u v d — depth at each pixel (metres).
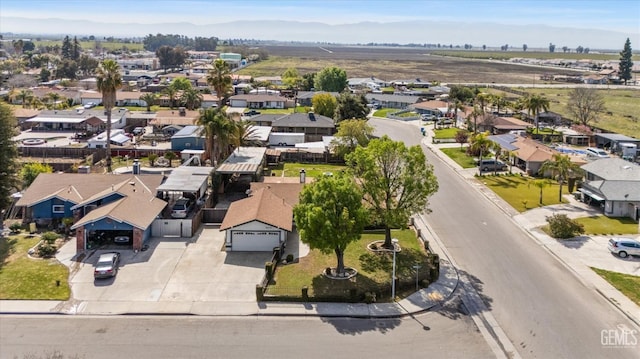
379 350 30.06
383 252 45.12
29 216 52.66
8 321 32.50
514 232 51.38
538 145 83.12
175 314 33.81
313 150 85.62
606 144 97.31
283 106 145.50
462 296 37.28
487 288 38.62
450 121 126.12
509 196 64.31
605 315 34.69
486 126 109.44
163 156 82.50
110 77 72.44
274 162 80.69
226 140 69.00
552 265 43.09
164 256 43.16
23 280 37.88
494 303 36.22
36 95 143.50
